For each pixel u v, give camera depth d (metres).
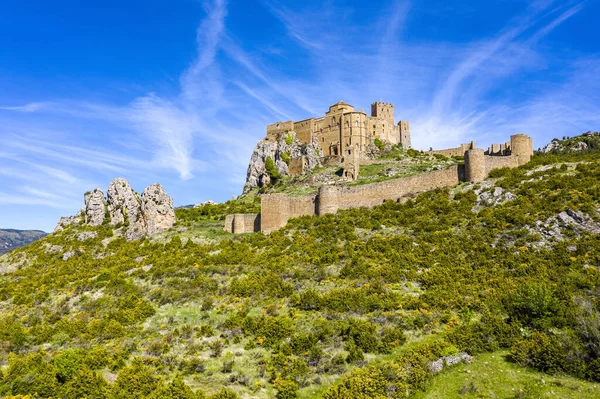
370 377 32.91
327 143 131.00
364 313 44.81
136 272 63.34
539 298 39.31
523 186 64.19
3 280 72.50
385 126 133.12
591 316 35.78
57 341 45.00
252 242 72.69
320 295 48.47
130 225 84.25
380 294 47.78
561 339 34.75
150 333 44.81
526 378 32.81
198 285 55.59
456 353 36.31
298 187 110.50
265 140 138.12
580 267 46.47
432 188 74.00
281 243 67.94
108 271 66.00
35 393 33.91
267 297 50.59
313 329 41.88
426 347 36.44
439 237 59.16
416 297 46.72
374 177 103.56
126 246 78.69
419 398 32.19
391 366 34.25
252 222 81.81
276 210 76.50
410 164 111.50
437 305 44.31
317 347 38.66
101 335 45.12
